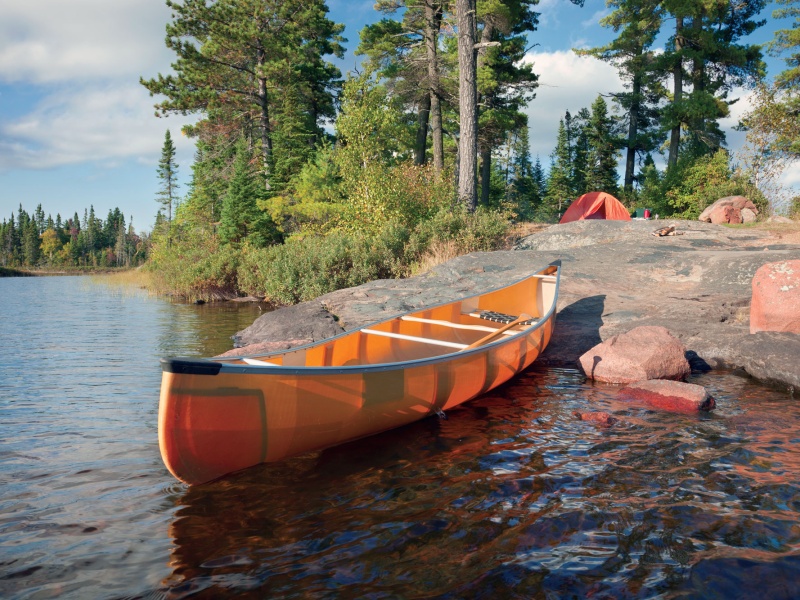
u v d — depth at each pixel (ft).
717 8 93.86
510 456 13.79
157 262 102.89
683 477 12.26
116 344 31.48
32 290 99.60
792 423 16.05
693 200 82.28
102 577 8.79
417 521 10.52
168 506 11.27
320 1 95.20
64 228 446.19
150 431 15.92
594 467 12.94
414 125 99.60
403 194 52.19
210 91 86.33
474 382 18.38
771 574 8.48
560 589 8.29
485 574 8.73
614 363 21.79
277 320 32.68
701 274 32.99
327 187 70.85
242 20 87.30
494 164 169.99
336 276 45.27
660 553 9.21
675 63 96.17
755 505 10.80
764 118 68.64
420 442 15.02
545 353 26.58
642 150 120.37
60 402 18.99
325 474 12.86
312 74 105.60
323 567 9.01
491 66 92.53
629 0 97.25
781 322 23.29
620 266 36.42
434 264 43.32
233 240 84.89
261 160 96.07
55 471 13.02
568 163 170.19
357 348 19.21
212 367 11.27
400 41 85.35
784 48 90.12
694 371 23.67
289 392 12.66
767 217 64.64
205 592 8.37
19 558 9.34
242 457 12.37
